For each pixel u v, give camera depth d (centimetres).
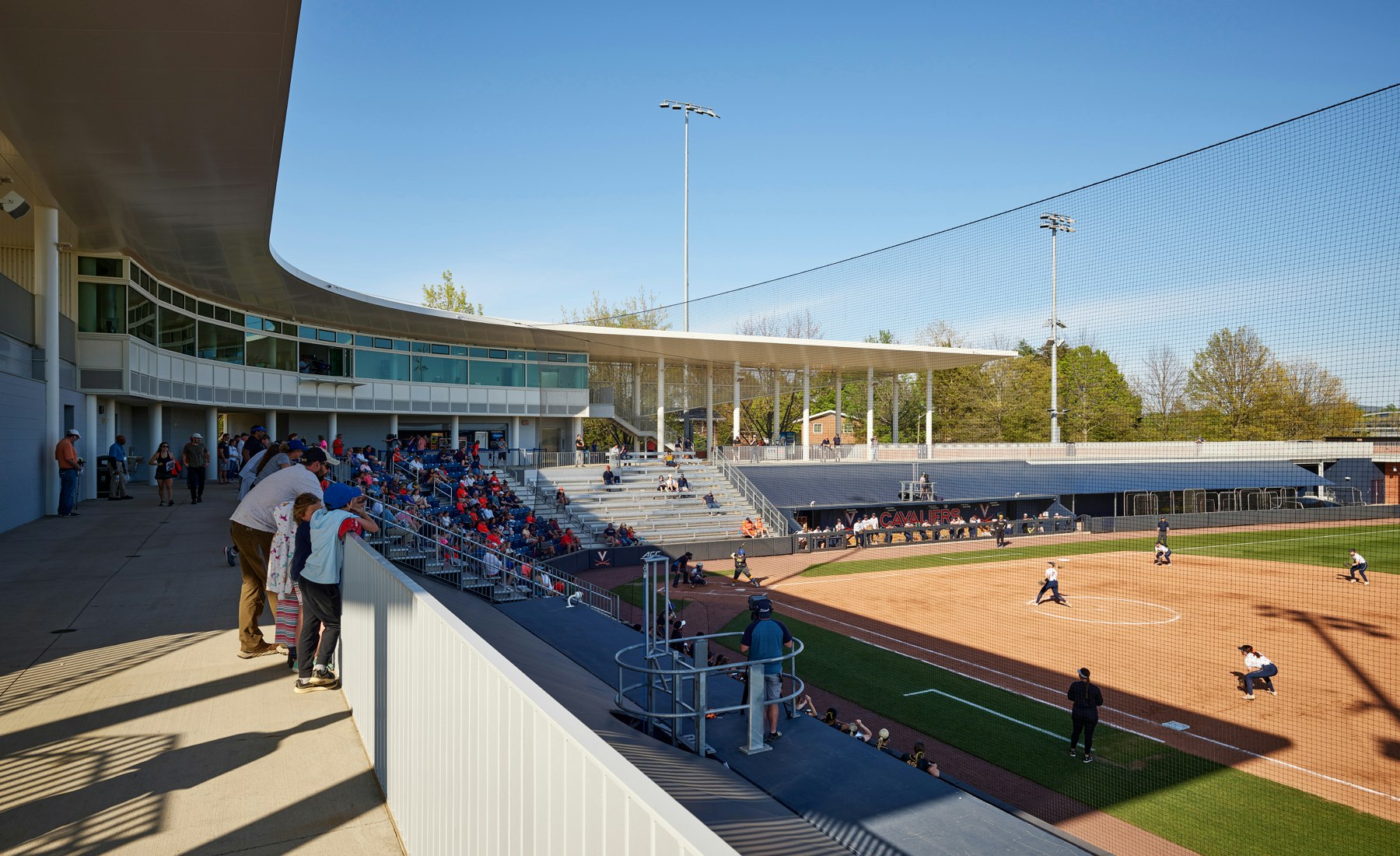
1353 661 2033
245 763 557
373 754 561
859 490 4559
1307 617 2545
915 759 1245
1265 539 4356
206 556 1377
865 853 634
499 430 4688
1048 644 2202
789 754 844
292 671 762
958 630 2348
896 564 3581
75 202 2036
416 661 454
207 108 1550
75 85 1433
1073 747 1440
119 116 1568
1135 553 3916
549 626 1534
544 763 279
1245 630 2364
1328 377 1720
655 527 3881
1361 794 1258
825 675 1898
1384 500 4781
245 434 3747
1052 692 1780
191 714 649
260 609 806
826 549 4028
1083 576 3316
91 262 2497
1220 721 1600
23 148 1692
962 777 1325
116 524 1773
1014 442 4909
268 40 1309
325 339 3859
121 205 2086
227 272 2867
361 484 2081
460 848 372
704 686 816
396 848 455
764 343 4338
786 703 978
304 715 650
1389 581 3177
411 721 460
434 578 1888
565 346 4566
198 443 2239
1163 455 3778
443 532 2067
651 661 1048
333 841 459
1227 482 4409
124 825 465
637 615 2455
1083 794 1259
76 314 2458
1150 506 4791
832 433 7156
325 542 682
